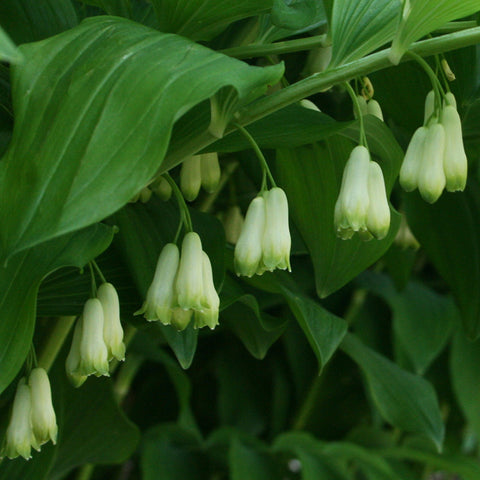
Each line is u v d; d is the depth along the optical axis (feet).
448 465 2.53
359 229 2.03
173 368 2.45
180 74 1.89
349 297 2.83
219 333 2.95
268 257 2.00
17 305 1.99
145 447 2.53
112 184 1.86
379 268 2.81
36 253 1.99
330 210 2.19
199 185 2.13
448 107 2.02
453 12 1.99
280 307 2.79
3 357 1.98
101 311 2.03
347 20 2.02
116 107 1.88
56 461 2.34
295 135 2.07
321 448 2.49
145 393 2.93
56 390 2.27
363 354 2.43
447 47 2.03
